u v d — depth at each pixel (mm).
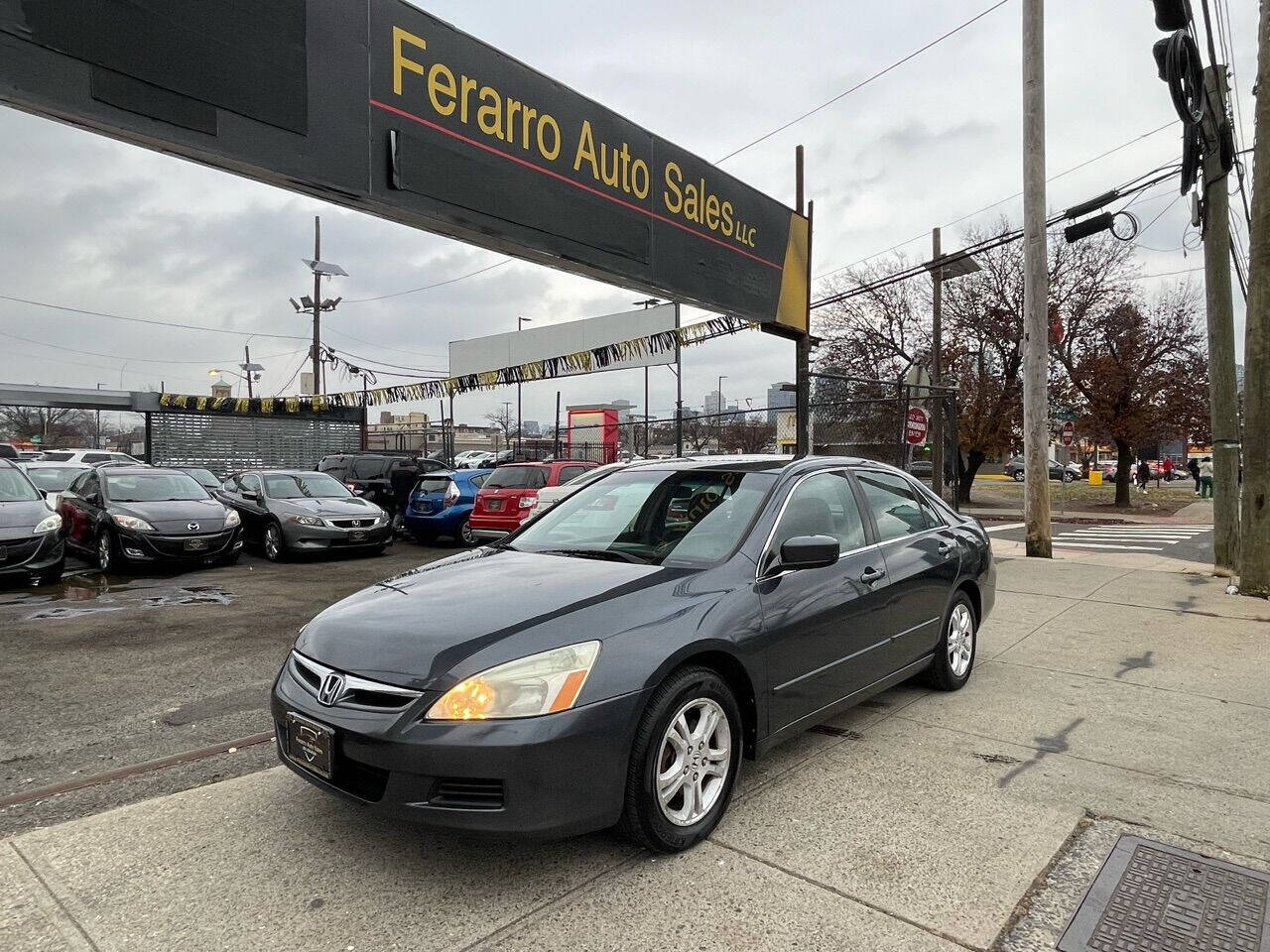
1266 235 8359
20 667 5883
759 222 11023
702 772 3158
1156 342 25938
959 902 2727
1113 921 2615
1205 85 9141
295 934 2549
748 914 2652
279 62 5395
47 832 3227
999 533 18656
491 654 2807
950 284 28547
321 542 12016
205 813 3385
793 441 17109
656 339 14625
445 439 25422
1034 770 3854
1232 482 10039
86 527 11344
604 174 8250
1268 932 2547
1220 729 4438
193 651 6375
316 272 30109
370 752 2732
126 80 4625
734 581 3508
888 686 4430
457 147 6672
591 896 2756
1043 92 11500
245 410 24453
